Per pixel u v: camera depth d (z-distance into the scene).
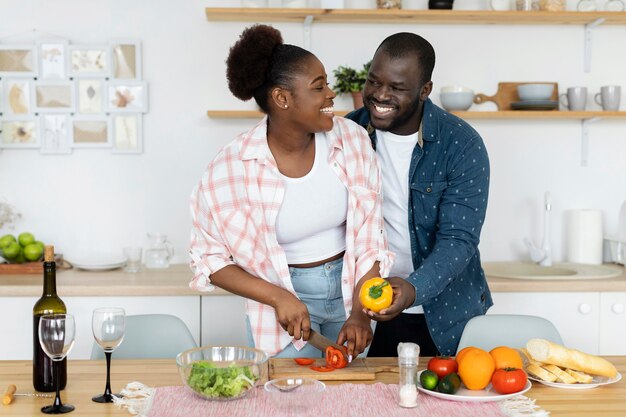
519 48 3.45
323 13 3.16
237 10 3.13
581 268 3.25
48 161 3.36
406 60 2.07
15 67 3.32
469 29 3.42
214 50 3.37
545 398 1.64
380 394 1.66
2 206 3.31
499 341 2.14
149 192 3.39
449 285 2.35
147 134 3.38
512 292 2.95
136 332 2.14
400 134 2.27
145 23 3.34
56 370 1.56
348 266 2.02
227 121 3.38
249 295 1.95
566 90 3.48
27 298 2.84
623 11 3.27
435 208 2.25
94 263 3.19
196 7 3.35
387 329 2.52
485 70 3.44
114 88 3.34
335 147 1.99
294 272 2.06
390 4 3.21
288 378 1.57
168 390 1.68
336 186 1.99
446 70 3.43
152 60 3.35
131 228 3.40
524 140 3.47
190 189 3.40
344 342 2.02
